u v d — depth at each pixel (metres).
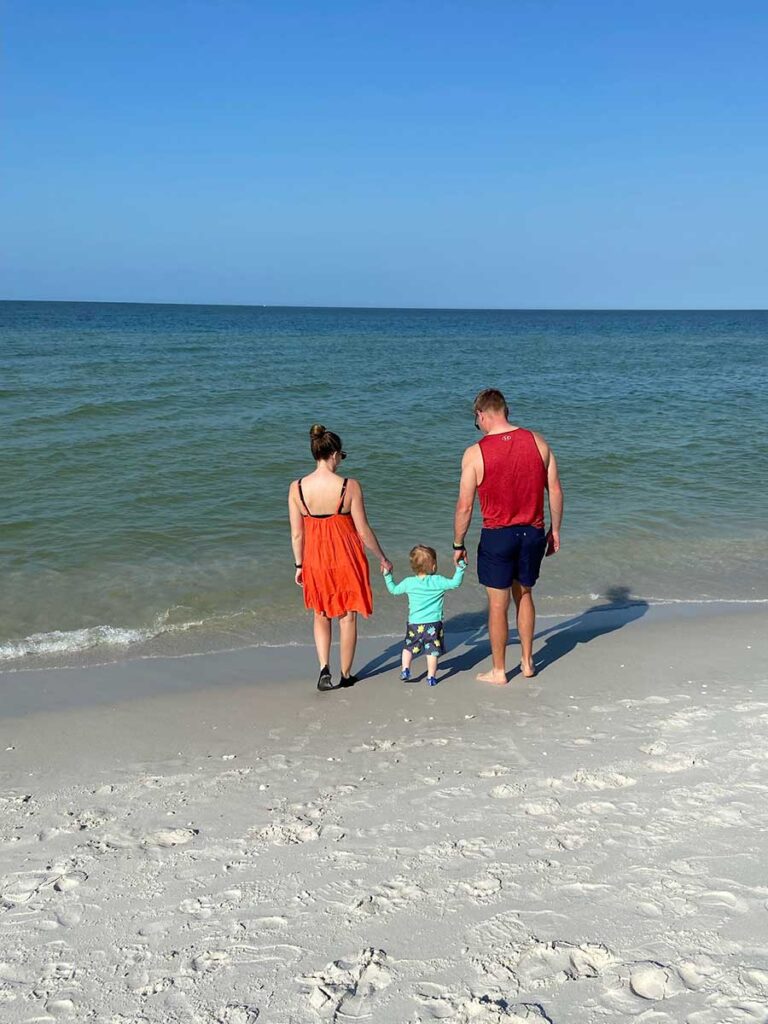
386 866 3.21
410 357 37.28
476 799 3.75
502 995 2.45
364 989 2.52
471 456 4.94
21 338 45.28
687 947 2.61
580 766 4.05
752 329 93.44
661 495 10.85
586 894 2.94
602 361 36.25
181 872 3.25
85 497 10.05
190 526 9.04
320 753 4.39
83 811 3.80
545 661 5.77
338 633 6.41
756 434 15.35
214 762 4.32
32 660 5.84
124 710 5.03
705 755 4.10
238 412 16.91
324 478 5.07
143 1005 2.50
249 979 2.60
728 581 7.66
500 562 5.04
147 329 64.81
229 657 5.94
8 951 2.78
